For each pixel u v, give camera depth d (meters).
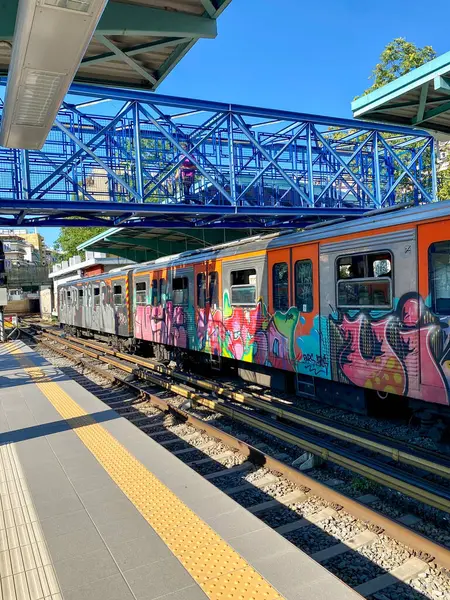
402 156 23.28
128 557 3.44
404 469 5.93
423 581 3.79
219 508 4.18
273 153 19.45
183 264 12.41
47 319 45.69
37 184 14.50
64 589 3.09
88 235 50.25
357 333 7.15
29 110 5.48
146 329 15.21
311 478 5.45
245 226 19.41
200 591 3.02
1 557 3.52
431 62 9.42
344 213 17.97
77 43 4.14
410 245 6.28
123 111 14.55
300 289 8.34
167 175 15.16
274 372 9.84
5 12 6.19
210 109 15.46
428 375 6.06
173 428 8.16
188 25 6.89
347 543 4.38
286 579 3.12
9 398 9.09
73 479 4.93
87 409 7.90
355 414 8.38
